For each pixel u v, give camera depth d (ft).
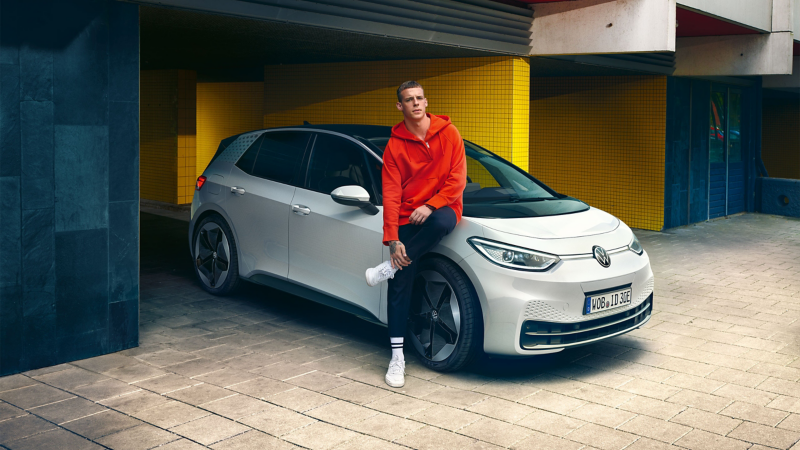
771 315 19.80
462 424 12.07
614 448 11.19
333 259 16.38
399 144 13.83
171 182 40.83
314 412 12.49
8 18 13.43
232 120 47.88
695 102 38.27
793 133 58.44
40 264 14.38
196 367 14.82
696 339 17.46
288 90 34.63
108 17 14.78
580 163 38.93
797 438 11.65
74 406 12.61
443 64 28.91
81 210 14.83
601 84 37.73
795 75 43.34
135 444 11.08
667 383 14.29
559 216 15.40
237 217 19.47
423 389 13.74
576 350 16.44
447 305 14.34
